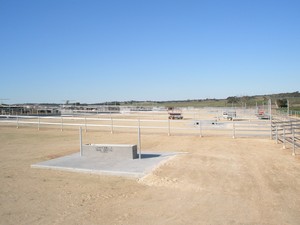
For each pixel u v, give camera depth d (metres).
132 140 21.70
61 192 8.66
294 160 13.27
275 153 15.31
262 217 6.52
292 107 75.69
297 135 22.89
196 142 20.36
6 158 14.45
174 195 8.19
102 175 10.75
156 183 9.37
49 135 25.33
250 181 9.50
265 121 35.06
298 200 7.68
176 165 11.58
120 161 12.59
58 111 65.81
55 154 15.58
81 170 11.22
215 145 18.70
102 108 85.94
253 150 16.41
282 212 6.82
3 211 7.11
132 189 8.89
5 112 56.19
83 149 13.99
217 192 8.38
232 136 24.12
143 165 11.70
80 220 6.47
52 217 6.68
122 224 6.21
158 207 7.25
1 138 23.19
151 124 39.41
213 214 6.73
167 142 20.48
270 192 8.36
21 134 26.08
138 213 6.85
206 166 11.51
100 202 7.71
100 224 6.23
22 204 7.61
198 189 8.67
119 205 7.44
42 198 8.10
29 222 6.41
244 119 50.12
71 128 31.92
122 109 86.88
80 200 7.89
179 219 6.45
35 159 14.14
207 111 72.56
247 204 7.38
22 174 11.02
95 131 28.91
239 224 6.13
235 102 131.25
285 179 9.80
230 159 13.23
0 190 8.91
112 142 20.56
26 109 61.06
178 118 51.84
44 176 10.69
